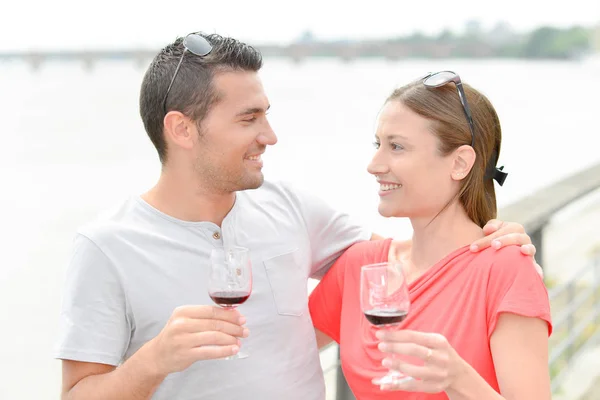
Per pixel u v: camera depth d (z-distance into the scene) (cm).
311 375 207
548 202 319
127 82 6825
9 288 1056
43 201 1820
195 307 167
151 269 192
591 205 373
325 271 224
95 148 2861
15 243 1384
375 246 212
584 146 2480
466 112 186
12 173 2250
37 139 3152
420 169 187
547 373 173
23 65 6588
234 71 192
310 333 210
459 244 192
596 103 4347
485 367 177
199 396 193
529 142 2581
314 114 3909
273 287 204
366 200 1555
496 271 179
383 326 166
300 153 2408
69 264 193
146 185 2111
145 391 174
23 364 759
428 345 150
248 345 198
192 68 192
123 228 194
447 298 185
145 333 193
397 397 184
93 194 1952
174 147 197
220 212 203
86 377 186
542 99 4594
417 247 199
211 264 173
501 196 1453
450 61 6981
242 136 193
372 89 5806
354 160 2261
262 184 214
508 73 6744
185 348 163
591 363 379
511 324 174
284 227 211
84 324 186
